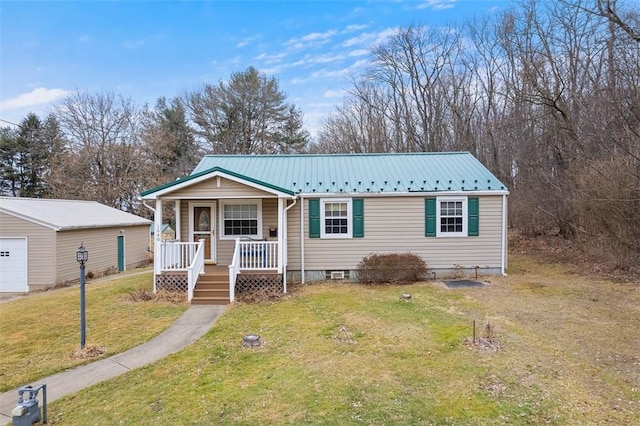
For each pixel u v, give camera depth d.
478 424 4.47
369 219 13.16
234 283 10.80
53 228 15.26
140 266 22.80
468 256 13.19
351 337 7.55
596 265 13.98
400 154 16.08
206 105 36.66
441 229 13.19
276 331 8.05
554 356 6.36
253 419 4.70
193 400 5.23
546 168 19.55
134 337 7.86
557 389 5.25
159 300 10.80
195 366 6.40
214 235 13.37
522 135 21.92
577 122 16.94
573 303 9.51
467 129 27.59
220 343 7.45
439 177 13.77
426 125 29.45
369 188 13.23
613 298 9.85
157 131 33.50
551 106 17.05
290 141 37.44
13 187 40.59
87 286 13.88
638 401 4.91
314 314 9.21
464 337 7.32
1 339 7.88
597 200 12.87
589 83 17.31
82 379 5.99
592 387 5.29
